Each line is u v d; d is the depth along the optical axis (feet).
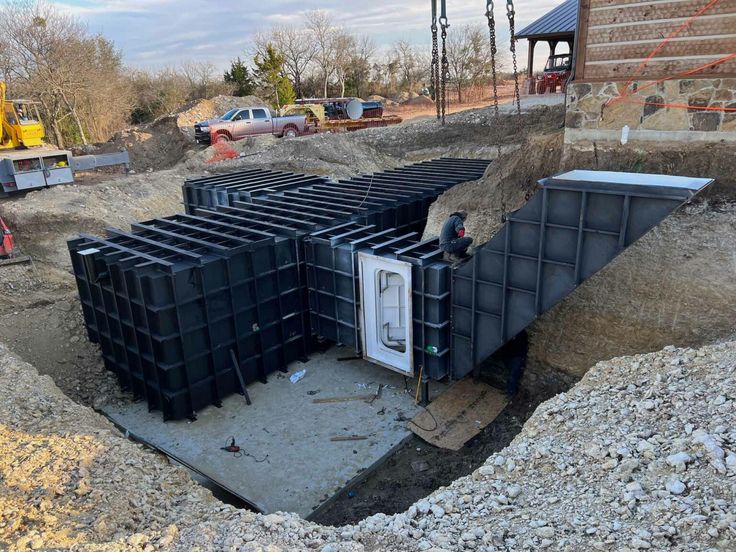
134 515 16.72
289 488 23.09
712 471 14.35
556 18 78.38
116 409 29.76
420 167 54.08
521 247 24.00
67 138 116.78
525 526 14.42
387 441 25.75
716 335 22.86
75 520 16.14
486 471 17.52
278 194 44.14
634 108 30.27
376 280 28.94
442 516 15.67
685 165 28.86
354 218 35.47
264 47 183.83
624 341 25.32
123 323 29.17
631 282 26.40
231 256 28.25
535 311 24.32
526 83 84.23
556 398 20.57
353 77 200.34
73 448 19.90
